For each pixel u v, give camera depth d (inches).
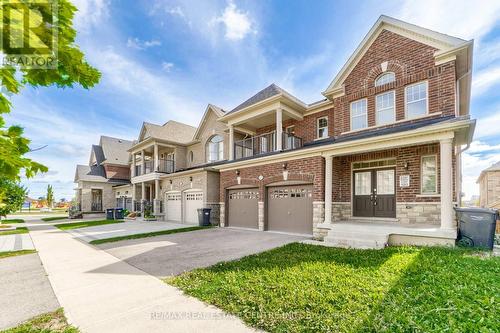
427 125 309.7
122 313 144.0
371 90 422.3
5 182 76.2
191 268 232.1
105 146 1205.1
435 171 349.7
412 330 113.1
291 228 447.5
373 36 426.3
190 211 682.8
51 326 132.6
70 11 70.1
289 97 510.0
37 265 256.7
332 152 385.1
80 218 1027.9
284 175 449.1
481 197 1051.9
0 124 69.7
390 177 394.0
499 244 311.7
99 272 226.1
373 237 313.3
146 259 271.7
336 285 169.0
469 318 121.5
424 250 260.8
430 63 366.0
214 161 758.5
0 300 167.6
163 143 853.2
